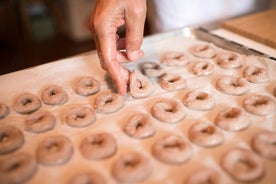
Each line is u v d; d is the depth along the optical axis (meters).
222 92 0.45
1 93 0.46
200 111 0.42
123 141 0.37
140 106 0.43
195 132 0.37
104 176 0.33
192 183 0.31
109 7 0.40
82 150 0.36
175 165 0.34
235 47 0.54
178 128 0.39
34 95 0.45
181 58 0.53
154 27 0.78
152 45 0.58
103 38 0.41
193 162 0.34
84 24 1.43
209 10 0.72
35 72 0.51
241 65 0.51
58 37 1.51
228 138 0.37
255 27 0.60
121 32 1.14
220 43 0.56
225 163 0.33
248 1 0.74
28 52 1.37
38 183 0.32
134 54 0.44
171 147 0.36
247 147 0.35
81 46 1.41
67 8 1.43
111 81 0.49
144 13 0.41
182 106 0.43
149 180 0.32
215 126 0.39
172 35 0.60
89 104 0.44
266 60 0.50
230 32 0.62
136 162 0.34
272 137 0.36
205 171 0.32
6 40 1.45
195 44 0.58
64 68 0.52
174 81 0.48
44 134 0.39
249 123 0.39
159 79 0.49
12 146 0.36
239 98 0.44
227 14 0.74
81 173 0.33
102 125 0.40
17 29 1.47
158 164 0.34
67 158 0.35
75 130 0.39
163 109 0.42
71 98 0.46
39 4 1.50
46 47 1.41
